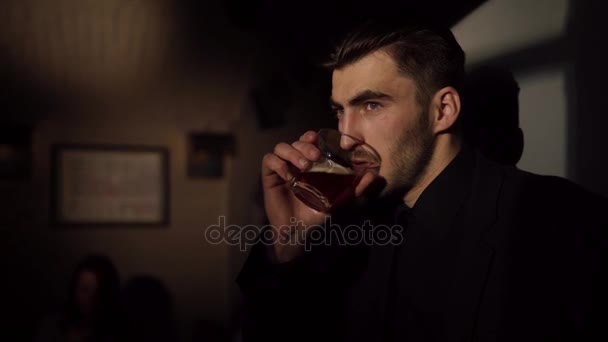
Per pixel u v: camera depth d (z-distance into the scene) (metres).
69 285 2.57
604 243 0.75
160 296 2.90
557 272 0.76
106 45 2.66
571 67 0.94
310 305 1.07
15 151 2.73
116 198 2.87
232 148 2.91
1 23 2.47
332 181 0.89
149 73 2.78
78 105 2.82
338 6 1.63
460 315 0.79
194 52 2.69
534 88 1.03
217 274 3.01
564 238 0.77
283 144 0.94
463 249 0.83
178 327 2.89
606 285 0.73
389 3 1.40
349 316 1.02
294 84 2.01
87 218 2.82
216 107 2.90
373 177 0.90
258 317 1.04
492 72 1.14
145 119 2.91
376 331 0.94
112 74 2.80
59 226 2.78
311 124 1.84
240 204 2.72
